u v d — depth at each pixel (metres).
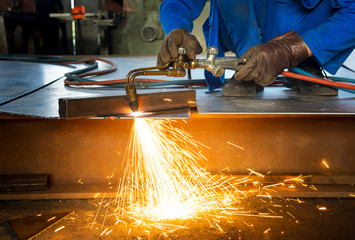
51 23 7.36
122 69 3.77
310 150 1.98
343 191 1.85
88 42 7.62
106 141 1.94
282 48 1.99
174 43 1.83
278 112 1.76
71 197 1.84
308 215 1.66
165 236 1.48
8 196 1.82
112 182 1.96
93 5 7.59
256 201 1.78
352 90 2.33
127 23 7.12
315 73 2.50
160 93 1.74
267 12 2.49
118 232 1.52
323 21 2.36
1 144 1.92
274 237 1.48
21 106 1.93
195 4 2.37
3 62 4.60
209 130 1.95
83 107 1.59
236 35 2.46
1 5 7.26
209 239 1.46
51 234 1.51
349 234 1.51
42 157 1.94
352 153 1.99
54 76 3.29
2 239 1.50
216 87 2.58
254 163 1.99
